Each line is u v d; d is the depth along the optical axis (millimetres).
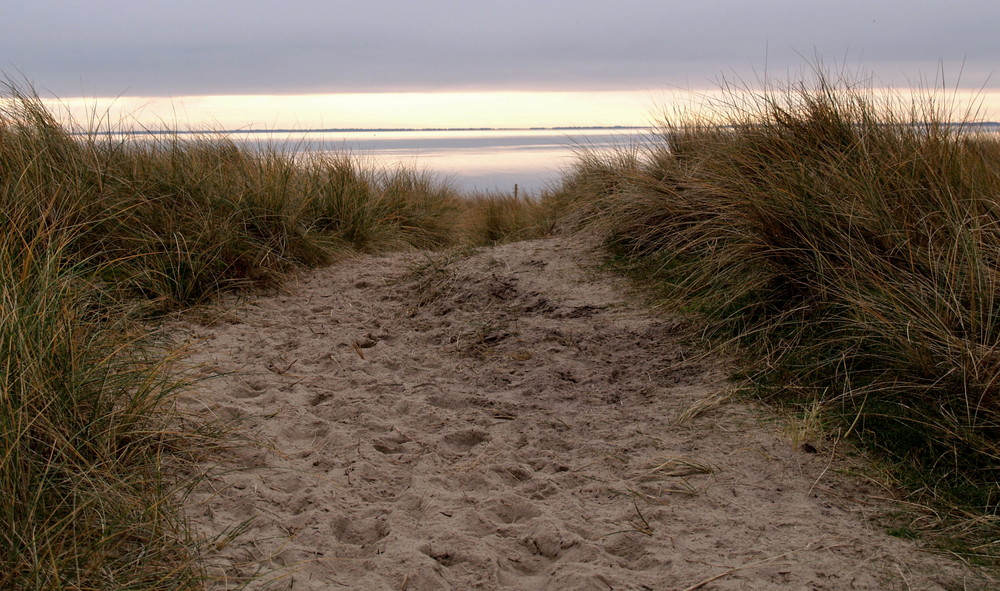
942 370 3232
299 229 6324
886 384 3371
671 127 6625
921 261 3730
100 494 2457
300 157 7602
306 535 2613
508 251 6414
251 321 5008
